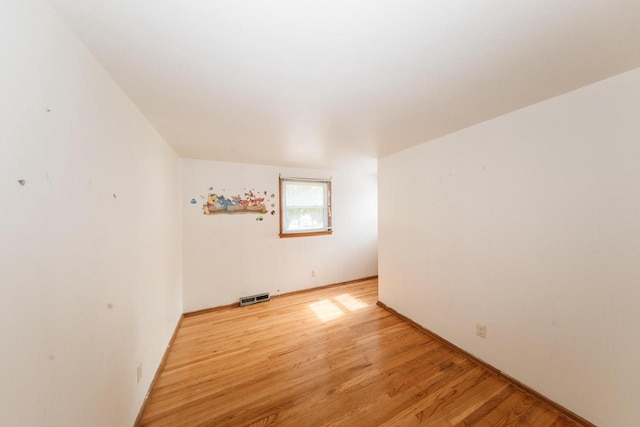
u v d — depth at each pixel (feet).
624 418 4.07
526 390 5.35
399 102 5.09
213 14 2.70
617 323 4.14
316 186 12.80
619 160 4.09
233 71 3.89
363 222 14.15
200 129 6.46
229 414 4.93
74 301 2.90
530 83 4.38
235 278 10.64
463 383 5.71
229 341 7.72
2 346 1.99
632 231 3.98
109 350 3.69
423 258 8.17
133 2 2.52
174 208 8.50
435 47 3.37
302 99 4.90
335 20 2.82
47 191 2.51
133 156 4.80
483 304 6.29
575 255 4.63
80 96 3.09
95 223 3.38
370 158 10.21
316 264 12.68
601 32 3.09
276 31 2.99
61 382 2.66
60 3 2.51
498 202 5.91
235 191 10.64
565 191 4.75
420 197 8.23
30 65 2.30
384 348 7.23
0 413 1.96
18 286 2.15
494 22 2.91
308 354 6.96
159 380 5.95
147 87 4.30
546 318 5.06
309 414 4.91
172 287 7.95
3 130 2.01
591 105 4.39
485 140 6.17
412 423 4.67
